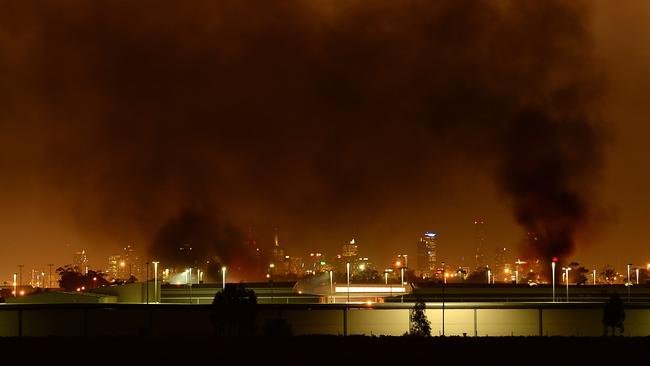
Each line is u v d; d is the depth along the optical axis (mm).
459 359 168875
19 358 169875
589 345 184375
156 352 173250
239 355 170875
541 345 183875
